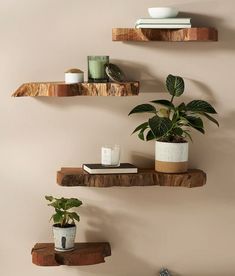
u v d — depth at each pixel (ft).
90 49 8.80
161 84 8.90
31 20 8.71
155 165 8.67
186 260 9.16
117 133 8.93
